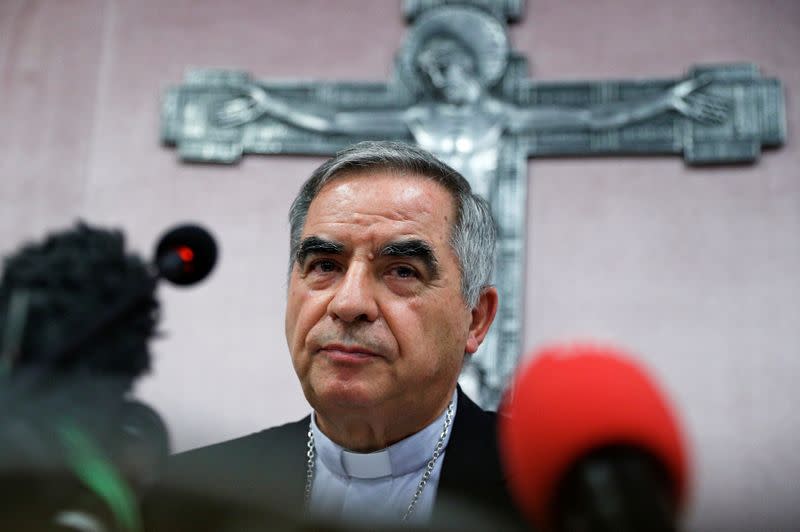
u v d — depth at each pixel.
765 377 5.57
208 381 6.06
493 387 5.52
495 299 2.12
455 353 1.91
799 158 5.86
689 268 5.82
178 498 0.58
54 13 6.84
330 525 0.53
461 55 6.19
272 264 6.28
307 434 2.08
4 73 6.71
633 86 6.04
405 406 1.85
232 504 0.56
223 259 6.29
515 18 6.34
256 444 2.04
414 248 1.79
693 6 6.24
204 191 6.45
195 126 6.48
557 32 6.33
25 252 1.07
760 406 5.53
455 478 1.88
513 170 5.97
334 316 1.78
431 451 1.95
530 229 5.99
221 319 6.18
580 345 0.48
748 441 5.48
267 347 6.12
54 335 0.98
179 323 6.16
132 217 6.45
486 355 5.58
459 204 1.93
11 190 6.51
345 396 1.78
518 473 0.47
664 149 5.93
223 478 0.60
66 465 0.65
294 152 6.38
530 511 0.47
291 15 6.74
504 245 5.81
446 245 1.87
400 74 6.30
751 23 6.14
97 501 0.63
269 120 6.44
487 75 6.13
